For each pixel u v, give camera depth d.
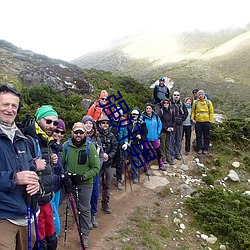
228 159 7.54
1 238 2.11
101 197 5.31
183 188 5.93
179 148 7.16
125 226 4.53
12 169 2.10
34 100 7.48
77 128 3.73
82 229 3.89
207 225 4.93
